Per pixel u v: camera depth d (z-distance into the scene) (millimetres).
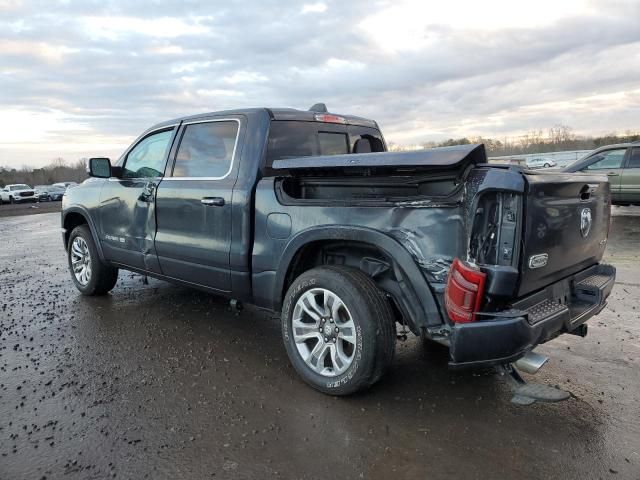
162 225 4574
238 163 3961
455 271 2684
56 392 3389
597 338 4328
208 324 4801
